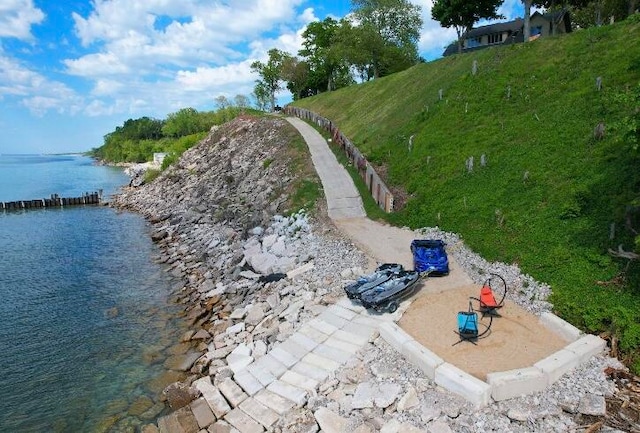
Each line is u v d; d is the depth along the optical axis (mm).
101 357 20625
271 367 16562
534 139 28531
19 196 81688
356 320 18453
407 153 36906
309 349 17141
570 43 35625
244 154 57000
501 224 23672
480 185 27891
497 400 13070
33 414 16734
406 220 29594
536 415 12516
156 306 26359
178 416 15172
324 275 23766
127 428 15656
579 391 13289
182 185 59719
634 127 16609
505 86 35969
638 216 18594
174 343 21672
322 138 54188
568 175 23812
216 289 27312
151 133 188875
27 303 27203
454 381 13336
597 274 17750
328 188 37469
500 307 18000
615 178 21516
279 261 27953
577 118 27688
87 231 47812
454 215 26844
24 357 20781
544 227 21719
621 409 12555
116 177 119250
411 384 14094
